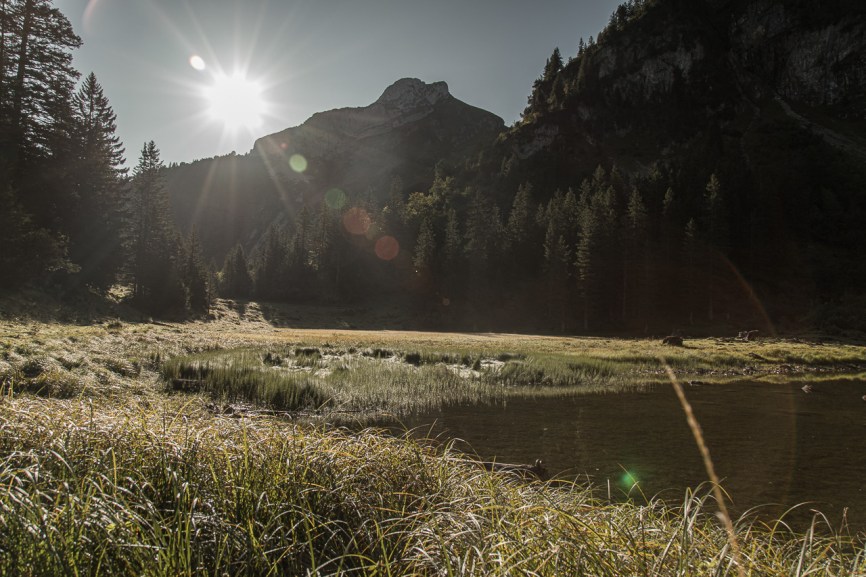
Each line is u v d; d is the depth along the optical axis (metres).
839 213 90.31
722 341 48.59
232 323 66.12
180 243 77.00
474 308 84.06
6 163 36.19
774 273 76.69
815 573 3.18
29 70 42.50
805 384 23.80
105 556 2.75
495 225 95.69
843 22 151.50
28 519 2.90
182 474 3.96
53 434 4.46
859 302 68.50
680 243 76.38
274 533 3.28
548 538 3.20
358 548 3.40
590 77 161.62
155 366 18.91
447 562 2.79
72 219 46.75
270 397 15.91
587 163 145.12
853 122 139.62
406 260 102.25
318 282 97.25
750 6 166.50
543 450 11.15
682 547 2.78
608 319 74.06
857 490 8.74
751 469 9.93
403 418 14.66
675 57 153.25
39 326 24.00
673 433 12.92
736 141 129.75
